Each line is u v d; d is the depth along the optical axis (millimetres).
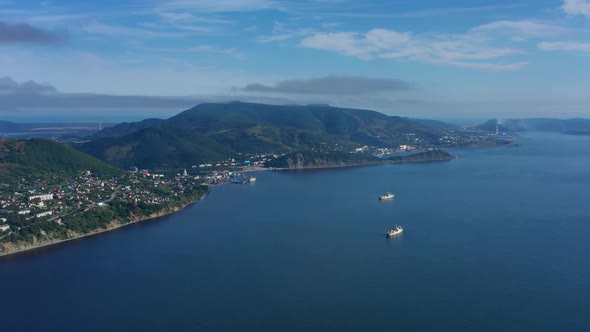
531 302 158500
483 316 149250
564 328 141625
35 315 156500
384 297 163500
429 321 146500
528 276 180625
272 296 166250
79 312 157875
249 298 165125
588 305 155625
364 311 153500
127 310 158500
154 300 165375
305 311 154500
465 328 142375
